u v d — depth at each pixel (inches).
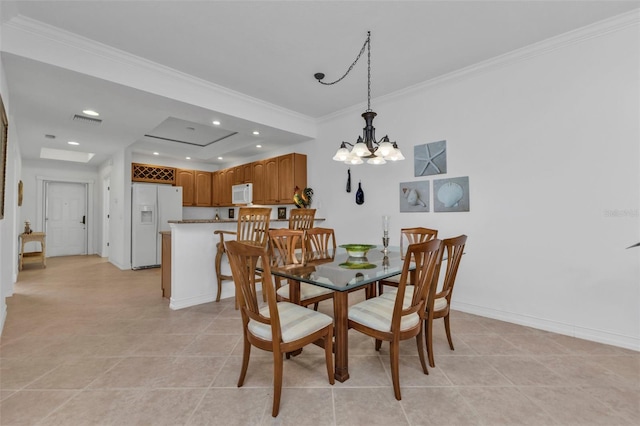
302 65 116.3
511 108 109.8
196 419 58.1
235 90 139.7
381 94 144.3
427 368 77.1
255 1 81.0
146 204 216.7
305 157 192.1
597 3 83.0
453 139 124.8
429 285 72.1
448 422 57.4
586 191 95.3
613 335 90.7
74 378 72.1
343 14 86.6
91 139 188.4
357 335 100.3
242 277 63.9
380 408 61.5
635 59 87.5
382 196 149.9
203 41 99.7
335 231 172.2
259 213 123.3
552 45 99.8
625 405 62.2
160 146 227.8
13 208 146.2
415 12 86.0
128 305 129.3
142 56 109.1
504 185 111.5
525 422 57.3
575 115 97.1
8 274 141.6
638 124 87.2
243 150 218.8
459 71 120.1
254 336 65.1
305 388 68.6
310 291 92.4
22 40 88.2
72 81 104.8
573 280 97.5
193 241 130.6
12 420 57.2
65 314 117.3
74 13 84.7
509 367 77.8
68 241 283.1
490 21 90.5
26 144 199.5
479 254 117.6
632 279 88.2
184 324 107.5
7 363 78.9
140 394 65.9
